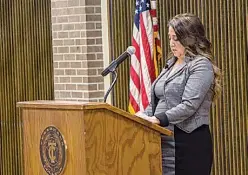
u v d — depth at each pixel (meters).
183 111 3.74
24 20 7.77
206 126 3.93
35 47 7.68
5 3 7.96
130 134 3.46
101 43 6.80
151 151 3.54
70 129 3.36
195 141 3.86
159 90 4.00
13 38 7.93
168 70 4.07
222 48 5.79
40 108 3.55
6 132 8.15
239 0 5.66
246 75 5.65
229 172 5.78
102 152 3.35
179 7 6.13
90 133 3.30
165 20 6.24
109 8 6.70
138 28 5.86
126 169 3.45
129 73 6.57
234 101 5.72
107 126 3.36
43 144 3.56
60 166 3.45
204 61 3.84
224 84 5.77
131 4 6.57
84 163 3.29
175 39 3.95
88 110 3.29
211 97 3.94
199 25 3.95
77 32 6.84
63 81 7.09
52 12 7.14
